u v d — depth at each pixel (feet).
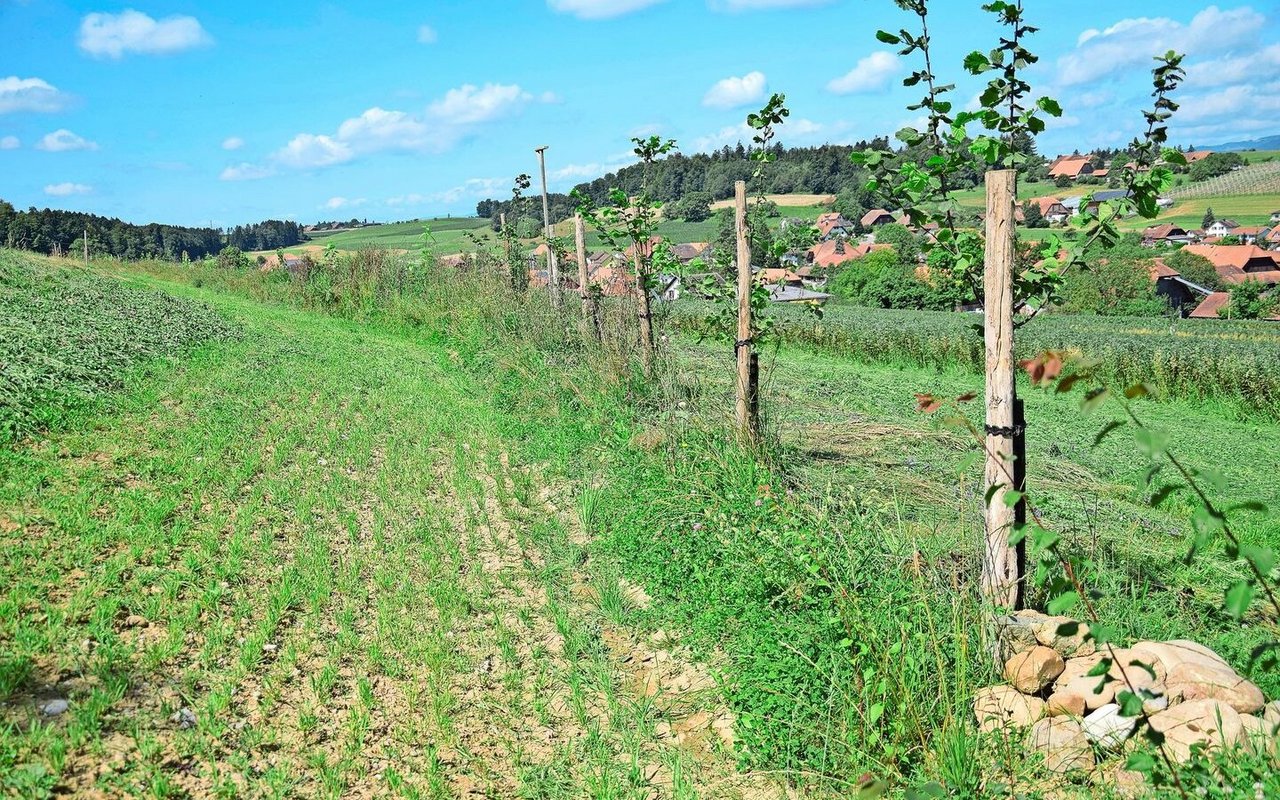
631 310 42.06
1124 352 71.10
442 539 23.81
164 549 19.92
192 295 93.25
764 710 15.30
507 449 33.37
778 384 49.03
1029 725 13.76
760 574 18.53
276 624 17.84
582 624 19.71
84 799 11.87
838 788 13.79
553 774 14.42
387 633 18.02
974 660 15.26
